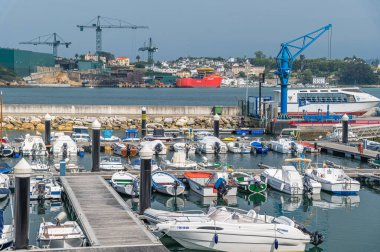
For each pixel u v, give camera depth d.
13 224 53.38
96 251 47.00
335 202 74.44
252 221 53.59
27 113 166.12
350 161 106.06
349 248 54.88
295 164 92.62
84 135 120.69
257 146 116.00
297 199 76.00
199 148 115.12
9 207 66.94
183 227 52.31
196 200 73.94
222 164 97.81
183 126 160.62
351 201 75.12
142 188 60.94
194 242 52.31
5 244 49.97
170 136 130.88
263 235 51.78
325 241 57.03
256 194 78.19
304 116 153.38
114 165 86.75
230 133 148.38
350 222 64.44
